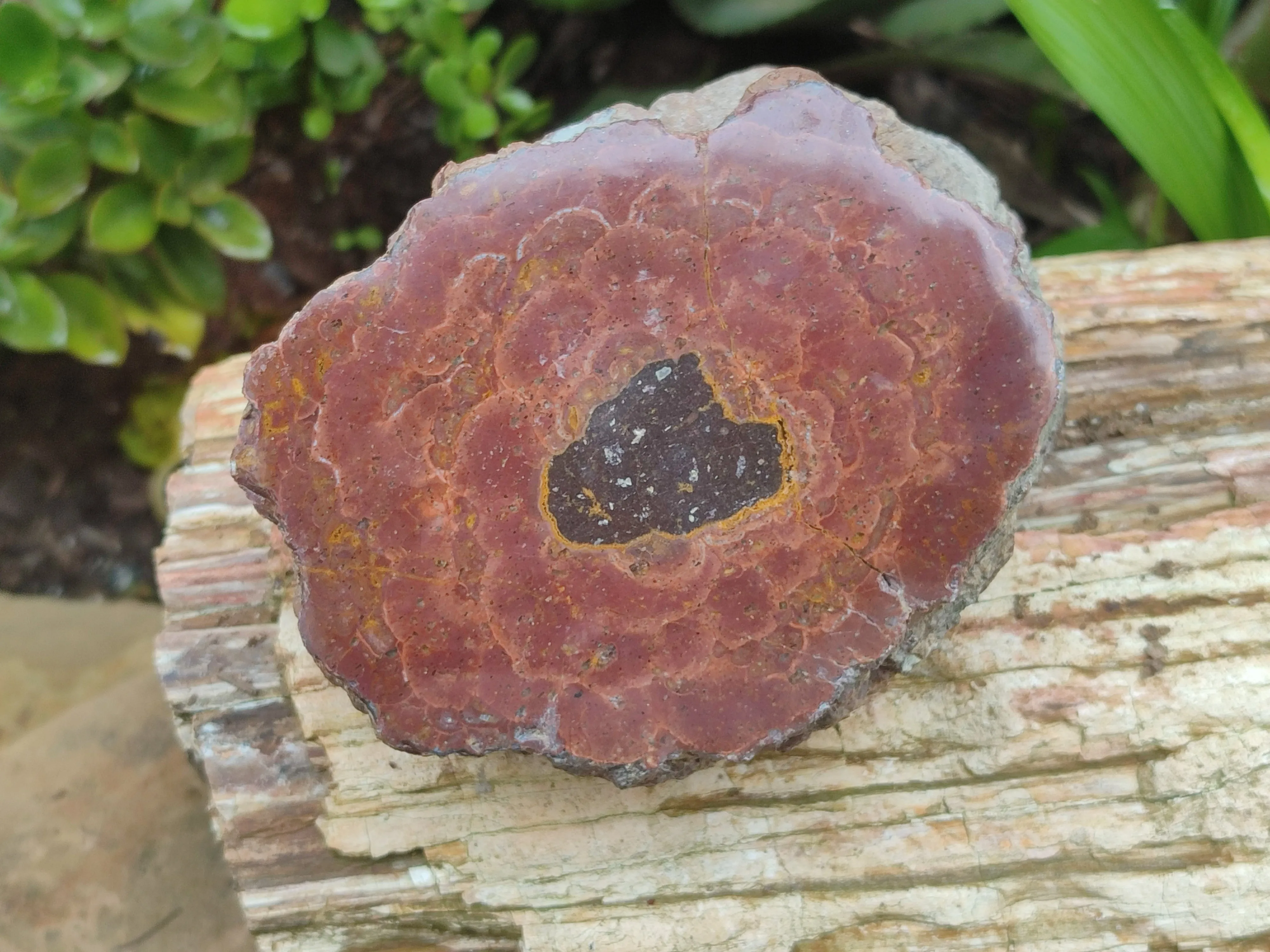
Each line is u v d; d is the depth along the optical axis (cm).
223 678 21
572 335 17
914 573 16
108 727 26
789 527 16
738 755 16
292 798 21
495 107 32
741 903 20
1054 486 21
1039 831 19
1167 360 22
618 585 16
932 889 20
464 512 17
